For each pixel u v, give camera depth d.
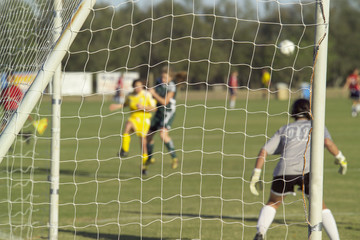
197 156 26.48
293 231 12.44
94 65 84.06
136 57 86.12
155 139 34.62
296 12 67.38
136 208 14.91
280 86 87.50
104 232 12.34
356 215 14.08
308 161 10.43
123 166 23.20
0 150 9.43
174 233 12.24
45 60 9.41
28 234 11.73
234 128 40.81
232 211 14.66
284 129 10.70
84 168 22.53
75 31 9.12
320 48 8.12
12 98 10.02
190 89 97.69
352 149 28.84
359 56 143.25
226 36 92.19
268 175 20.72
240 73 94.31
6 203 14.38
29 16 10.40
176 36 91.50
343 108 67.31
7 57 10.62
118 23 79.19
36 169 20.22
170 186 18.44
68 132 38.03
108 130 39.62
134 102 20.66
